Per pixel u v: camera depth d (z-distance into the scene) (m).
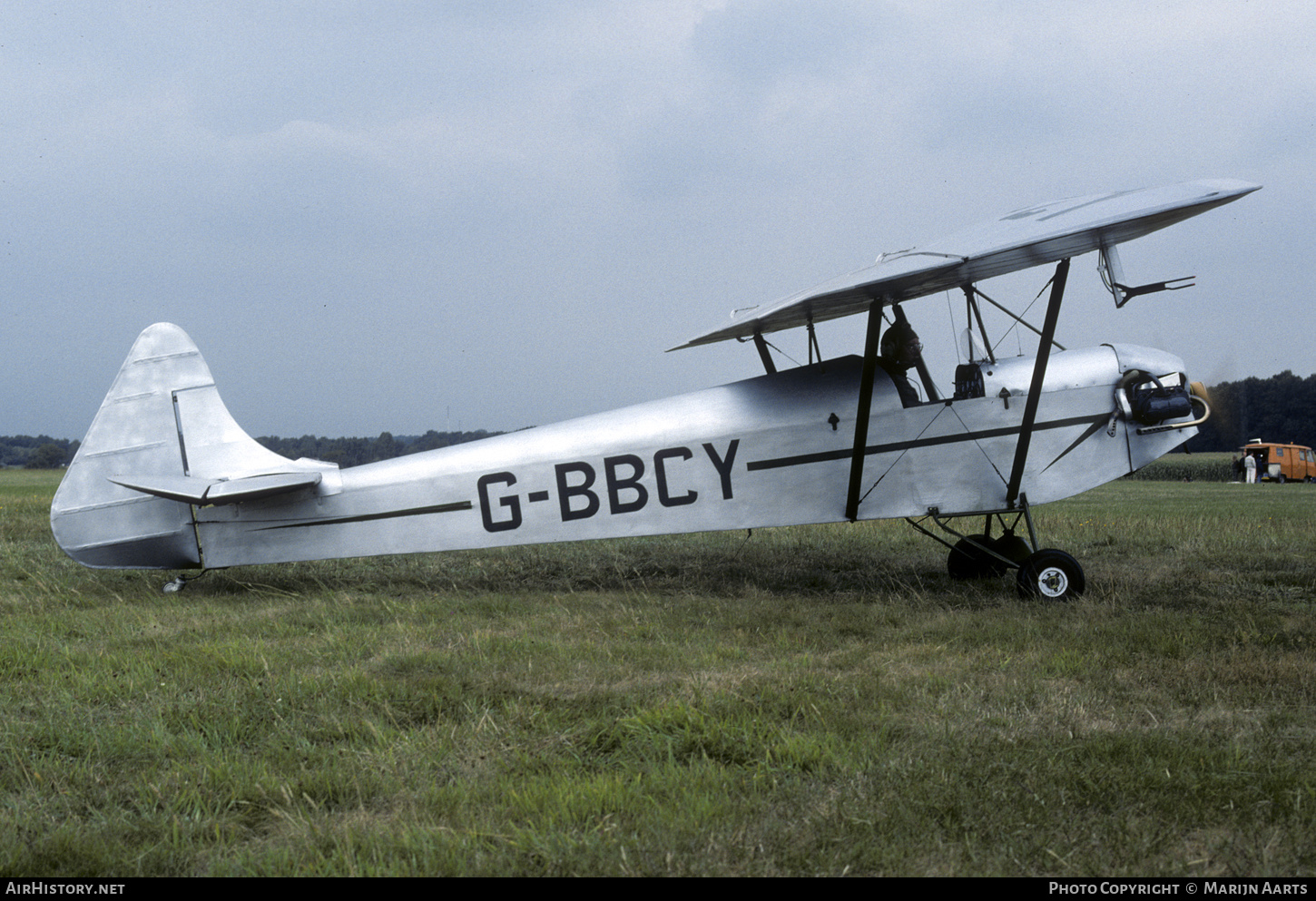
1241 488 27.23
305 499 7.25
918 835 2.46
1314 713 3.51
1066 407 6.62
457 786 2.85
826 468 6.83
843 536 10.51
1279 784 2.72
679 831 2.48
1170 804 2.61
